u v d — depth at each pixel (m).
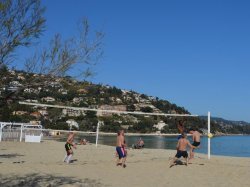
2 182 8.26
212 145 44.59
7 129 26.98
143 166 11.79
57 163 12.31
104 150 19.30
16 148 19.47
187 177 9.95
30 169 10.38
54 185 8.16
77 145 25.02
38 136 26.58
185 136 12.15
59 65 6.55
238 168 11.56
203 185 8.97
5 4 6.12
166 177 9.87
